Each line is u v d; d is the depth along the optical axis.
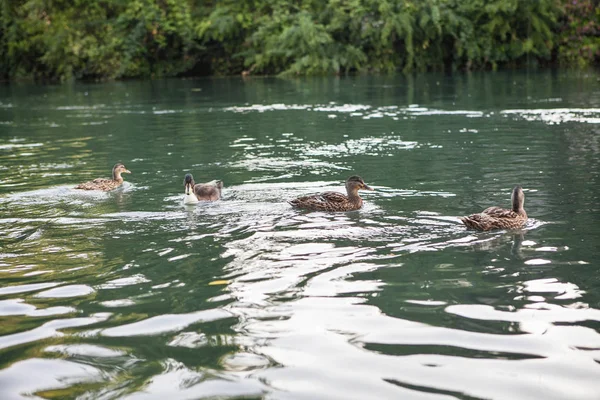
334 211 10.27
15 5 45.03
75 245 8.90
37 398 5.05
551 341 5.78
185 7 43.75
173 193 11.90
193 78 41.81
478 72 38.97
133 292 7.14
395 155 14.89
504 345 5.72
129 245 8.83
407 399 4.92
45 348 5.86
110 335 6.09
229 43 43.12
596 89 27.36
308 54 40.03
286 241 8.81
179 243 8.84
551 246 8.34
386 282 7.25
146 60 43.19
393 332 6.02
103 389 5.16
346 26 40.94
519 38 41.31
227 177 13.13
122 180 12.79
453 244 8.52
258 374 5.33
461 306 6.57
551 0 40.62
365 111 23.05
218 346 5.82
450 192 11.31
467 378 5.20
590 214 9.73
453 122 19.75
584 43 40.91
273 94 29.98
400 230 9.20
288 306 6.66
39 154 16.64
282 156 15.25
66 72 42.59
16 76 45.19
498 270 7.55
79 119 23.62
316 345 5.80
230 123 21.20
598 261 7.75
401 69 41.06
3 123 23.25
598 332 5.93
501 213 9.25
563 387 5.04
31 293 7.19
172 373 5.37
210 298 6.91
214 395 5.03
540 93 26.61
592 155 14.09
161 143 17.75
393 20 39.00
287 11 41.72
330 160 14.55
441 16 39.94
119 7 44.06
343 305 6.65
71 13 43.62
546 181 11.88
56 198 11.70
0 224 10.05
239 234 9.19
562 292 6.87
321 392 5.04
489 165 13.44
